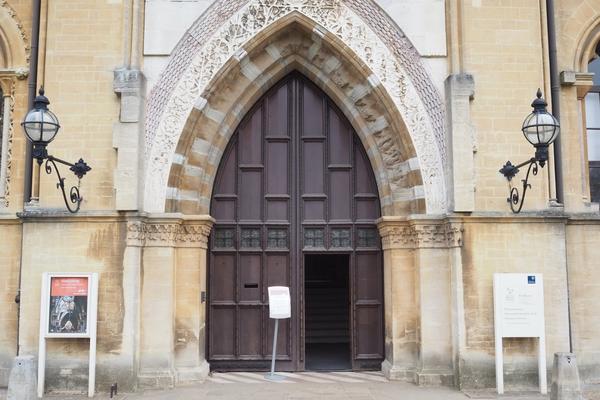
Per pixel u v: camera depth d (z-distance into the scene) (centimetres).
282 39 1161
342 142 1221
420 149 1102
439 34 1114
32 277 1034
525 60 1099
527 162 999
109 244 1039
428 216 1075
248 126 1220
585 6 1180
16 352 1077
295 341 1174
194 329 1090
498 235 1053
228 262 1191
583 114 1175
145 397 973
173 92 1098
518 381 1023
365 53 1118
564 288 1046
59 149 1064
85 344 1020
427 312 1070
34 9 1111
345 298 1719
